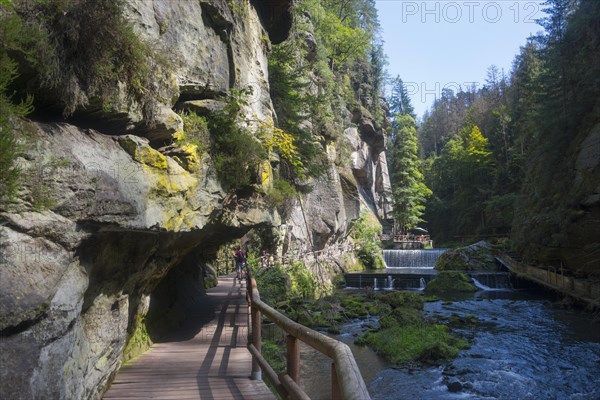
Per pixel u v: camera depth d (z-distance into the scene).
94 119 4.32
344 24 44.06
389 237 49.19
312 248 29.39
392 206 55.97
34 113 3.71
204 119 6.94
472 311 19.00
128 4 4.89
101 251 4.05
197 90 6.97
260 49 10.97
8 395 2.44
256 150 7.70
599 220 20.64
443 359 11.91
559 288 20.62
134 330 6.67
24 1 3.33
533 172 32.38
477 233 53.72
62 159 3.26
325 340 2.56
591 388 9.83
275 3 12.57
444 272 27.34
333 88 35.44
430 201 64.94
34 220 2.93
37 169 3.02
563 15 31.33
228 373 6.18
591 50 27.52
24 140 2.97
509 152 57.31
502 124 59.75
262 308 5.05
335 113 35.47
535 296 23.41
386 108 56.62
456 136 76.12
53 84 3.51
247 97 9.03
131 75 4.50
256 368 5.87
